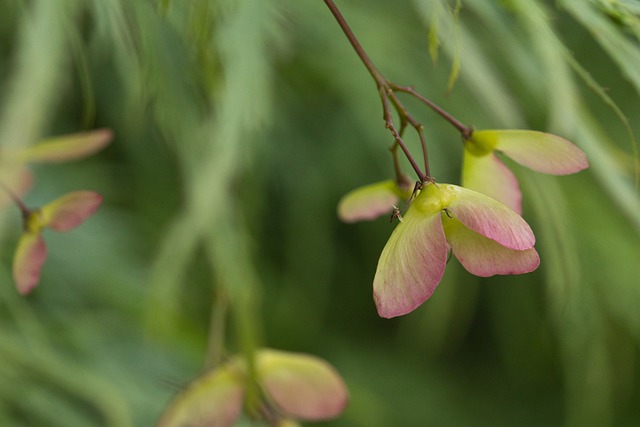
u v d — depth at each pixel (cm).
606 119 40
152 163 47
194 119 24
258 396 23
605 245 39
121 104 42
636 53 20
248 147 24
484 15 23
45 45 22
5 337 37
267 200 50
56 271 45
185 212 24
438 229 18
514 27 23
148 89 24
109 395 38
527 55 23
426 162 19
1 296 38
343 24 20
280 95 42
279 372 23
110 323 44
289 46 31
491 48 28
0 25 26
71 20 23
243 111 23
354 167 48
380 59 36
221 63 24
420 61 37
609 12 20
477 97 25
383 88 20
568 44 34
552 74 21
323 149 48
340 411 23
